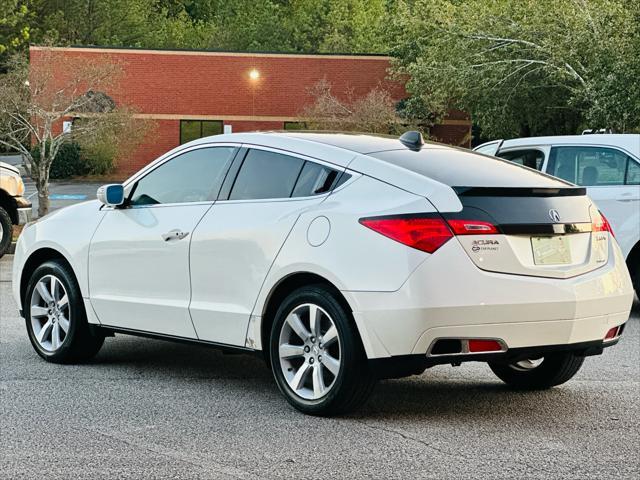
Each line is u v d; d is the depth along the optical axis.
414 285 5.49
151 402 6.41
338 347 5.84
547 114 34.88
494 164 6.37
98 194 7.19
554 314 5.75
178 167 7.09
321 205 6.02
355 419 5.96
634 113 26.22
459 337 5.55
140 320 7.05
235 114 46.44
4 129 25.02
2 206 16.47
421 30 40.88
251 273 6.27
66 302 7.63
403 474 4.83
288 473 4.84
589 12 30.22
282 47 78.81
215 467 4.93
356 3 80.69
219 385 6.98
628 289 6.29
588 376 7.43
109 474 4.81
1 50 30.39
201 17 98.38
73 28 80.19
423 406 6.36
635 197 10.52
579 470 4.93
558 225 5.89
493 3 35.09
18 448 5.27
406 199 5.70
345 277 5.70
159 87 46.00
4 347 8.37
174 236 6.79
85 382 7.02
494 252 5.65
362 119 40.16
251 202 6.46
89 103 28.94
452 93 36.25
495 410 6.27
